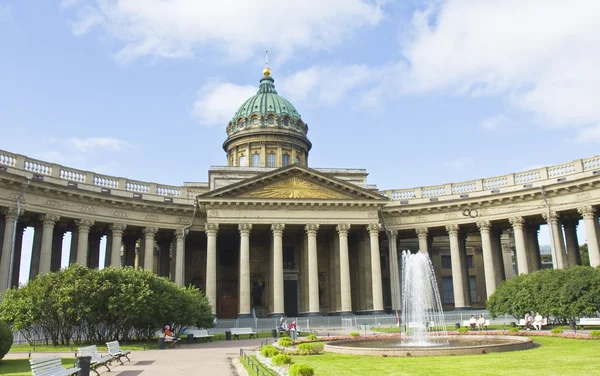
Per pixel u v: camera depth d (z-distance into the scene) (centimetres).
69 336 3491
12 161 4622
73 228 5247
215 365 2364
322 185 5734
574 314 3728
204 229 5794
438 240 6950
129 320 3525
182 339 4103
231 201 5494
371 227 5731
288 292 6262
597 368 1858
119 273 3572
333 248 6097
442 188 5984
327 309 6200
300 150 8112
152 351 3131
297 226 5747
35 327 3588
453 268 5731
